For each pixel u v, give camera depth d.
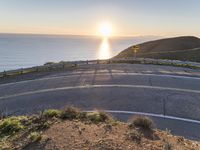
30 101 22.19
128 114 17.78
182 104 19.72
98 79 28.38
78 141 8.12
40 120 10.81
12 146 8.13
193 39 86.56
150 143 8.38
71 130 9.20
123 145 7.95
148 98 21.33
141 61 40.94
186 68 34.56
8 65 171.38
